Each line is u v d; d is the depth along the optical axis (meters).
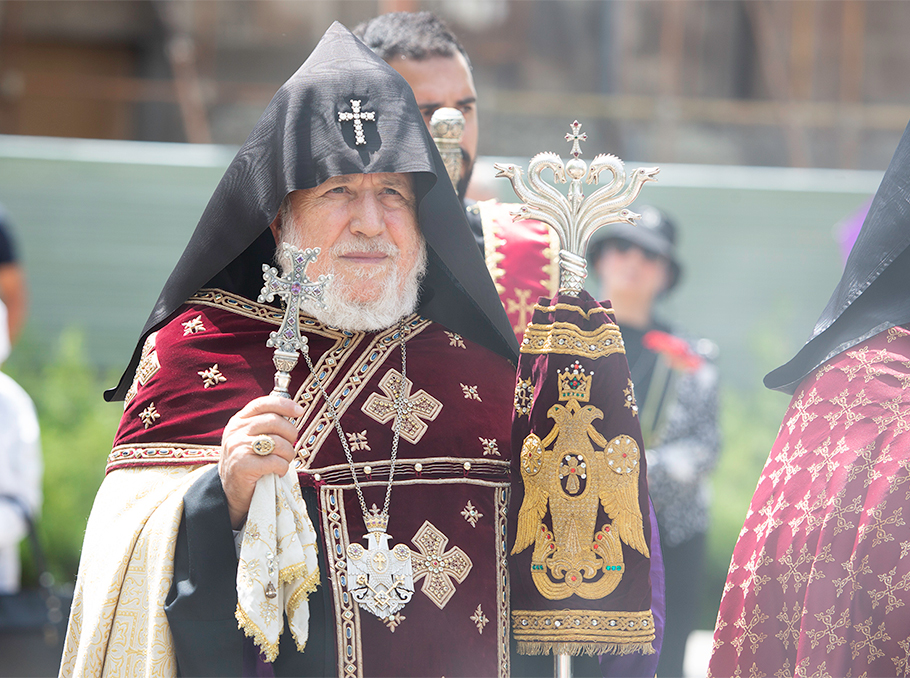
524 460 8.82
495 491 9.34
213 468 8.68
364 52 9.32
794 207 36.62
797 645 8.54
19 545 25.45
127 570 8.73
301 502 8.57
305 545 8.42
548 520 8.74
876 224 8.92
